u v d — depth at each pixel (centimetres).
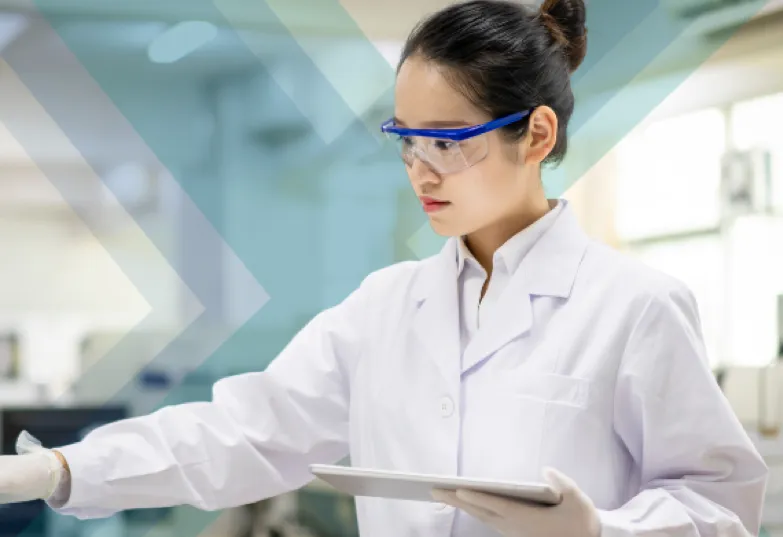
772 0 407
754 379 356
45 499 127
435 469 123
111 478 129
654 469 122
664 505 113
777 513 345
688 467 121
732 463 120
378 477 102
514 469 120
